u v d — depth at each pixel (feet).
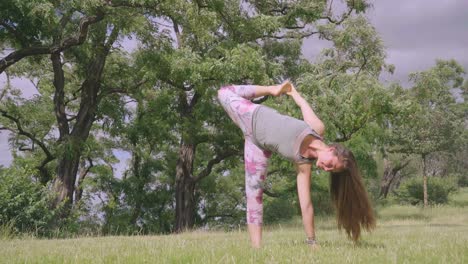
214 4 65.98
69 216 62.85
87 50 71.82
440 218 85.92
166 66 66.49
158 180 108.78
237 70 62.03
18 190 49.03
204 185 109.60
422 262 13.20
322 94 66.03
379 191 135.95
